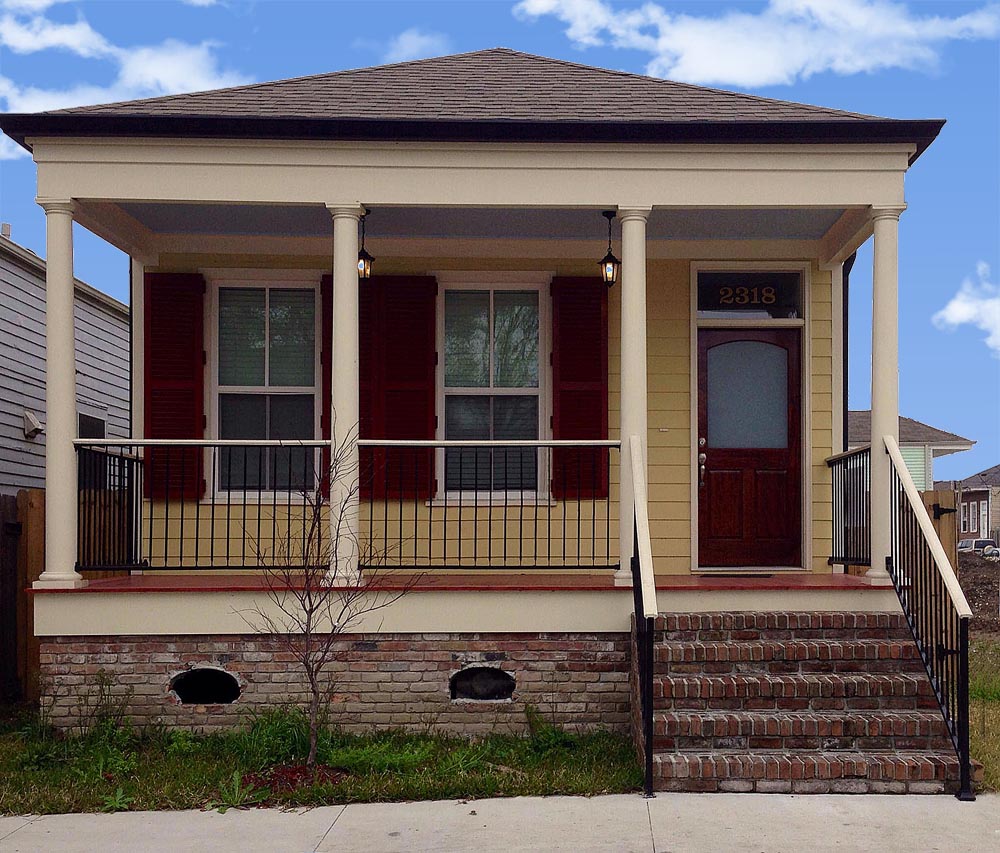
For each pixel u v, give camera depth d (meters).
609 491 7.78
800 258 8.17
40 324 11.73
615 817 5.05
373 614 6.46
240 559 7.89
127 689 6.44
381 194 6.61
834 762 5.40
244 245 8.09
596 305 8.01
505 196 6.62
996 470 36.59
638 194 6.62
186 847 4.74
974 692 8.03
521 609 6.49
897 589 6.31
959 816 5.04
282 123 6.45
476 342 8.17
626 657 6.50
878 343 6.60
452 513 7.93
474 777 5.60
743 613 6.29
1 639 7.74
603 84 7.75
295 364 8.12
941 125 6.50
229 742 6.18
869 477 6.85
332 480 6.52
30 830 5.02
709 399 8.25
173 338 7.96
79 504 6.99
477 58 8.62
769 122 6.47
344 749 6.03
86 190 6.54
